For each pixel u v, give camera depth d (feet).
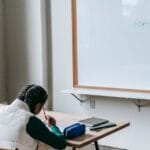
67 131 7.07
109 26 12.44
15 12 14.62
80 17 13.07
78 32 13.19
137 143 12.55
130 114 12.55
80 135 7.25
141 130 12.39
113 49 12.43
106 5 12.43
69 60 13.69
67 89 13.83
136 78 12.01
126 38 12.10
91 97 13.34
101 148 13.10
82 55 13.19
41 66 14.14
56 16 13.85
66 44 13.71
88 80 13.14
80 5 13.02
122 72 12.30
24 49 14.57
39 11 13.92
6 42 15.03
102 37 12.63
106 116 13.09
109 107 12.98
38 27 14.05
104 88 12.76
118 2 12.16
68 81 13.82
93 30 12.82
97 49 12.80
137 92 11.97
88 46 13.00
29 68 14.52
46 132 6.70
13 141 6.66
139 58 11.89
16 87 15.03
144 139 12.36
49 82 14.40
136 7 11.79
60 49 13.91
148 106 12.12
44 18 14.03
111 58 12.50
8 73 15.07
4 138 6.77
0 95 14.98
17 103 6.96
